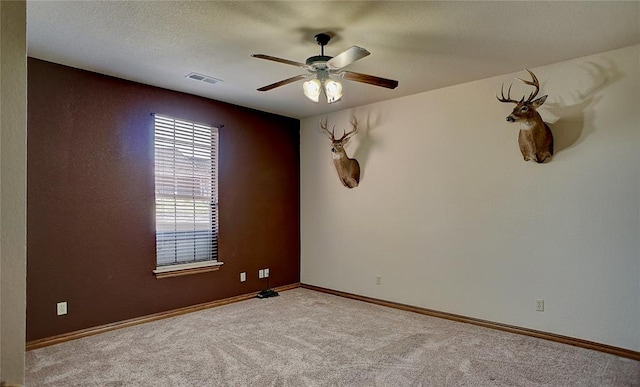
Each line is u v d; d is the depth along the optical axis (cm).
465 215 411
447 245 425
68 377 277
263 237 534
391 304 470
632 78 315
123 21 270
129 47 316
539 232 363
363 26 278
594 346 329
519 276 374
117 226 391
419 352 323
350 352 324
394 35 293
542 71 360
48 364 299
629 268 317
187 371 288
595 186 333
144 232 411
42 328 340
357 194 511
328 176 548
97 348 333
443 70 371
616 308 322
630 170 317
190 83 413
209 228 475
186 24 275
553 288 354
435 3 246
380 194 486
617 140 323
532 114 334
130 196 401
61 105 355
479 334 369
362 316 428
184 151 450
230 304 479
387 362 304
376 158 490
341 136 528
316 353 322
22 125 156
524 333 368
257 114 530
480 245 400
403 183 462
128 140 401
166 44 310
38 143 341
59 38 297
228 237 491
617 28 281
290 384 268
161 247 432
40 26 276
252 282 519
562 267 350
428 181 440
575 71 342
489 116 394
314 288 563
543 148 347
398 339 354
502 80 385
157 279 421
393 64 354
